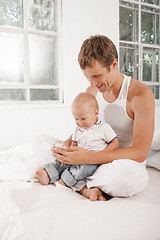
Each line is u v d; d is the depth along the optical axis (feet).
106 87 4.00
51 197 3.33
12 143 8.97
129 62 12.19
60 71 10.23
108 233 2.37
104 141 4.30
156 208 2.95
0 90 9.23
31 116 9.25
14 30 9.27
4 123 8.77
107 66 3.74
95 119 4.34
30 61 9.76
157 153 5.05
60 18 10.01
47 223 2.50
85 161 3.58
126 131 4.43
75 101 4.26
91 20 10.46
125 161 3.38
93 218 2.63
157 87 13.28
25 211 2.84
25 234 2.31
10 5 9.18
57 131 9.90
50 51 10.12
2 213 2.63
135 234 2.40
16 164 4.39
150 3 12.53
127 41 12.00
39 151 4.70
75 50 10.26
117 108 4.34
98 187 3.51
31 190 3.54
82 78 10.48
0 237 2.32
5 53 9.23
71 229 2.40
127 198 3.42
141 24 12.37
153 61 12.99
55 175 3.92
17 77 9.54
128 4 11.84
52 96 10.27
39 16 9.75
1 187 3.30
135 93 4.05
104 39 3.76
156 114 12.69
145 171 3.49
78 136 4.42
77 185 3.75
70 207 2.90
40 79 10.04
